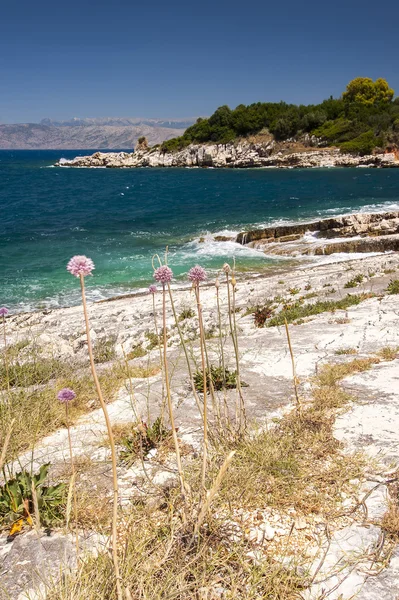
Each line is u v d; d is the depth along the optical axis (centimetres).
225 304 1527
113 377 770
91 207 5212
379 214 3106
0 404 593
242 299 1594
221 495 356
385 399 545
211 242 3212
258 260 2702
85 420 582
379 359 699
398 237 2764
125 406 612
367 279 1620
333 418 500
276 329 1023
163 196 6088
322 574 285
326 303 1276
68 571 287
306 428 471
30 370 848
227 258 2769
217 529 316
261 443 426
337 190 5956
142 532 316
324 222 3112
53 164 15775
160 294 1831
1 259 2811
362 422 488
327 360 726
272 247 2945
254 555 301
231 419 517
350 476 386
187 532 305
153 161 12344
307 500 358
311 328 977
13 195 6550
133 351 1059
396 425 475
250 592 264
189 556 289
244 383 645
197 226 3853
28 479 362
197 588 269
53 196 6397
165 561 284
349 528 326
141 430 466
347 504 354
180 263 2661
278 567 280
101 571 269
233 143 11338
